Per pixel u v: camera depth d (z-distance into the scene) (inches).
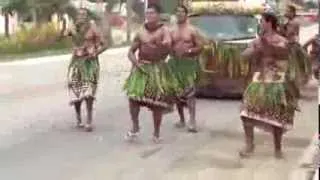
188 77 421.1
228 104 539.5
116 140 396.2
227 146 383.2
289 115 344.2
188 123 447.8
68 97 573.0
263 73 339.9
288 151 365.4
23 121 454.6
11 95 587.8
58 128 431.5
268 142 391.2
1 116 473.7
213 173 320.8
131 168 329.4
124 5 1556.3
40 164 335.3
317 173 301.9
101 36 427.8
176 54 418.3
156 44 377.4
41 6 1304.1
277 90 337.7
